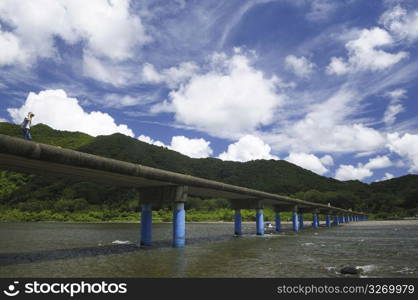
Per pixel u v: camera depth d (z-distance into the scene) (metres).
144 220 31.55
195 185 31.36
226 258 23.83
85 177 25.17
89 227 86.19
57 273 18.06
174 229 30.66
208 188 33.66
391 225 90.81
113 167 21.75
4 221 139.38
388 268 19.92
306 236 48.69
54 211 148.88
